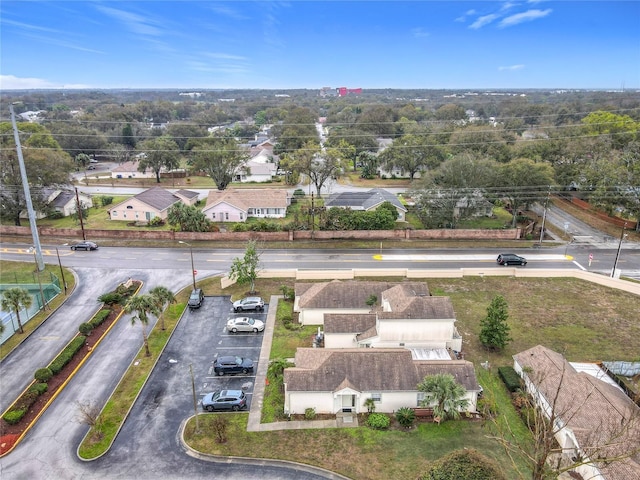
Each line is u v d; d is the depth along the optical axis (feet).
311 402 115.75
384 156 410.31
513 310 170.81
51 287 181.47
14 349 142.31
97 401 120.16
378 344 136.46
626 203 240.94
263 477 97.19
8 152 254.68
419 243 241.14
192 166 403.54
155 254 225.56
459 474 84.07
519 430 110.01
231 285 190.29
